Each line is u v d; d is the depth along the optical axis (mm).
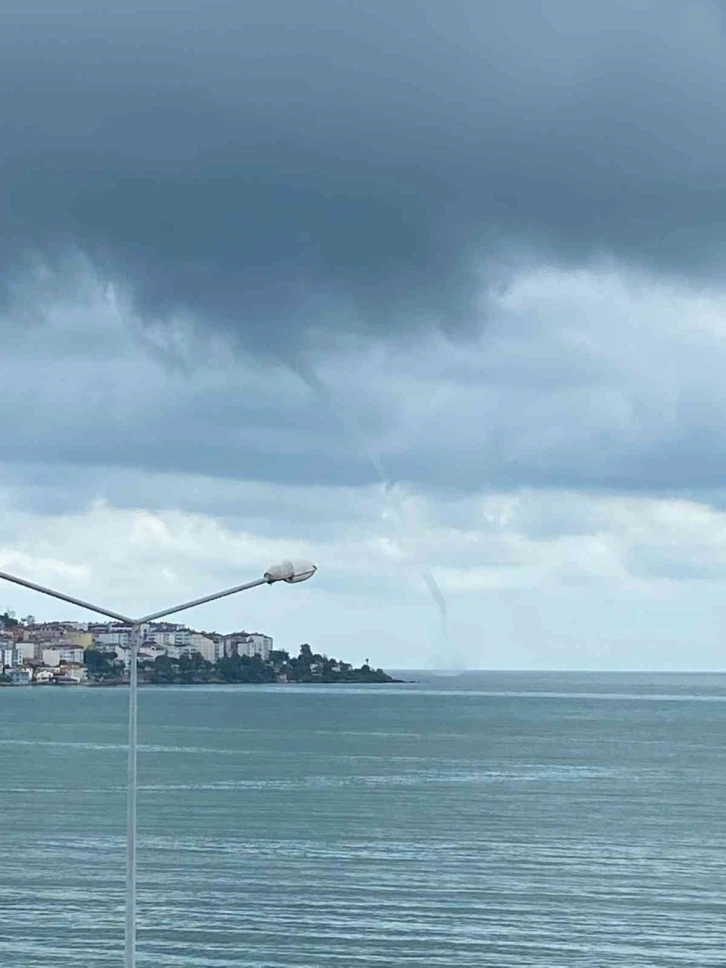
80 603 36219
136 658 38531
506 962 78562
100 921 89438
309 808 144500
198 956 80125
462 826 132250
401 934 85688
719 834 128125
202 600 37000
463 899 96312
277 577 36875
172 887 100625
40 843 120562
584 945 82750
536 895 97812
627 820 137625
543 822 135375
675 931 86625
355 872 106625
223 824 132500
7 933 86000
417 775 180875
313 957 79688
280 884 101625
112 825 131750
